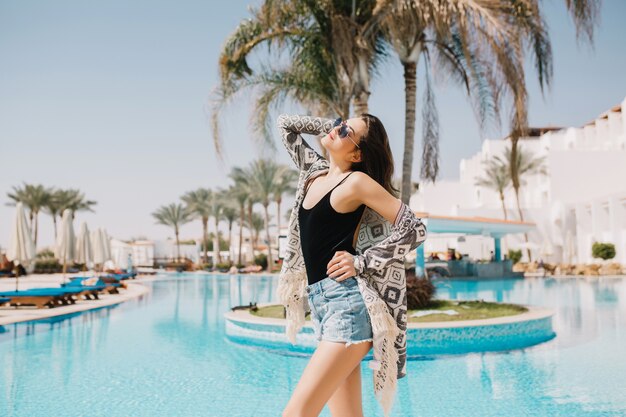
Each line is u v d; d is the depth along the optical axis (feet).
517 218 137.59
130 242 213.46
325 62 38.63
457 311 32.37
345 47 33.83
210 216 188.34
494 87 31.35
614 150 135.85
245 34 38.91
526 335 28.58
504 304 35.78
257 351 27.17
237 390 19.02
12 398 17.95
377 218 7.14
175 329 35.37
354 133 7.25
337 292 6.68
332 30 34.76
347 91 36.91
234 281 105.40
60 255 67.46
